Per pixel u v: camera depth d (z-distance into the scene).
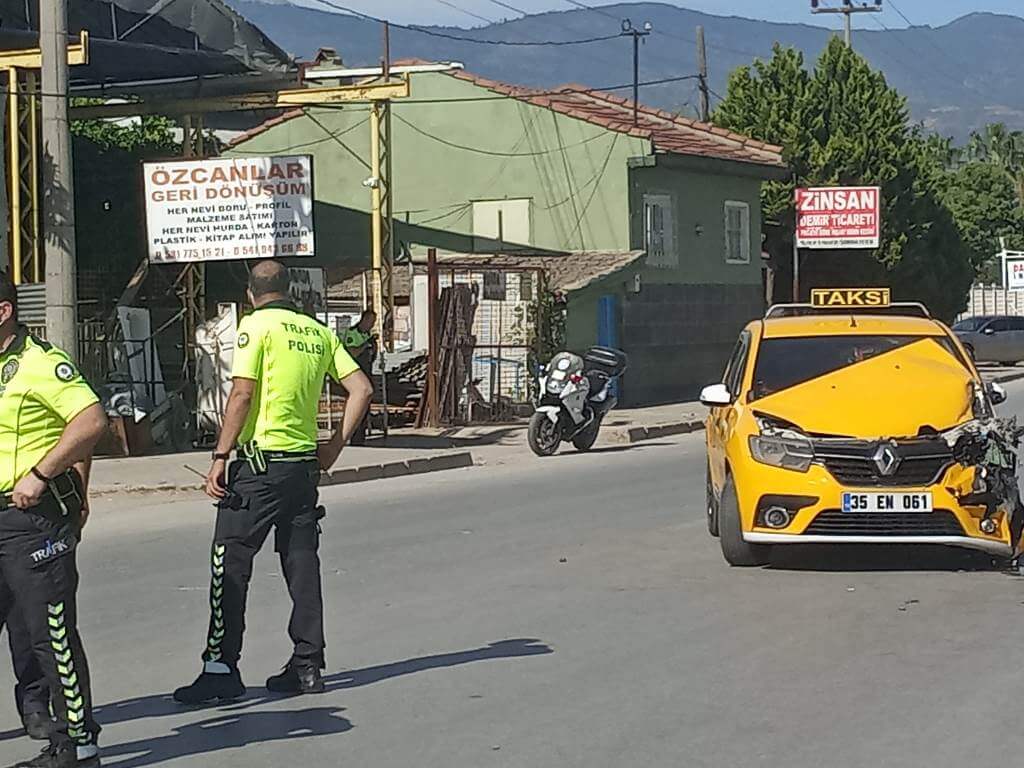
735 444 10.50
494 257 30.80
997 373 40.72
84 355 19.64
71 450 5.88
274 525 7.36
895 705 7.00
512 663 7.96
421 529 13.24
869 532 10.00
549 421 20.44
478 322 26.61
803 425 10.25
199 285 24.91
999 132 102.50
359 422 7.45
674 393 31.61
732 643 8.35
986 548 10.09
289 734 6.69
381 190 25.88
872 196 37.03
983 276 74.12
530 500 15.31
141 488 16.16
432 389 24.28
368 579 10.67
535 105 31.30
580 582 10.36
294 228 19.91
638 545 12.00
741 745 6.39
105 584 10.73
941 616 9.02
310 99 24.88
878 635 8.51
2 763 6.28
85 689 6.10
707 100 47.72
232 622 7.25
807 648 8.20
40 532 5.95
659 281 31.06
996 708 6.93
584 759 6.22
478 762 6.21
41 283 18.28
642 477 17.47
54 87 15.97
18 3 21.17
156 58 23.16
